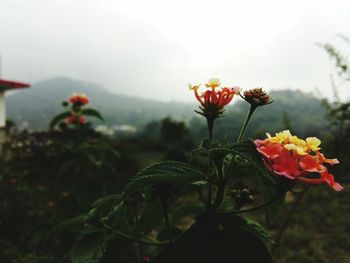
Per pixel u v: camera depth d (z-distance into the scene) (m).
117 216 1.39
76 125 4.15
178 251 1.25
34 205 5.74
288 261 4.64
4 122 10.39
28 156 7.99
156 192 1.42
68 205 3.04
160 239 1.67
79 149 3.95
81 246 1.29
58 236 2.71
